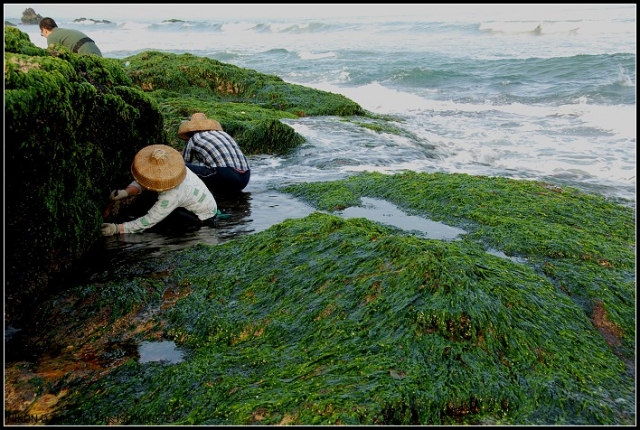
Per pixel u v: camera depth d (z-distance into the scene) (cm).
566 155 1026
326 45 4281
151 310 408
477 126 1343
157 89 1444
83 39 1014
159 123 658
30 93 403
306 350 333
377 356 311
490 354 317
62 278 446
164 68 1480
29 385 320
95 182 525
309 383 291
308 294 390
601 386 308
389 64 2831
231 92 1503
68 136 458
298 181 797
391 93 2031
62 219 450
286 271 425
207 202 596
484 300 343
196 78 1488
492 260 425
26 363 344
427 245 402
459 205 614
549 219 574
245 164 734
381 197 681
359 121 1280
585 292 416
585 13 4744
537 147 1097
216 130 764
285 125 998
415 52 3412
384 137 1105
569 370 317
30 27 8038
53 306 401
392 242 411
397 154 980
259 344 354
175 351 363
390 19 6569
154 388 312
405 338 322
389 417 268
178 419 285
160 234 563
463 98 1891
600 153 1037
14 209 396
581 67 2248
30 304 404
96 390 318
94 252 507
